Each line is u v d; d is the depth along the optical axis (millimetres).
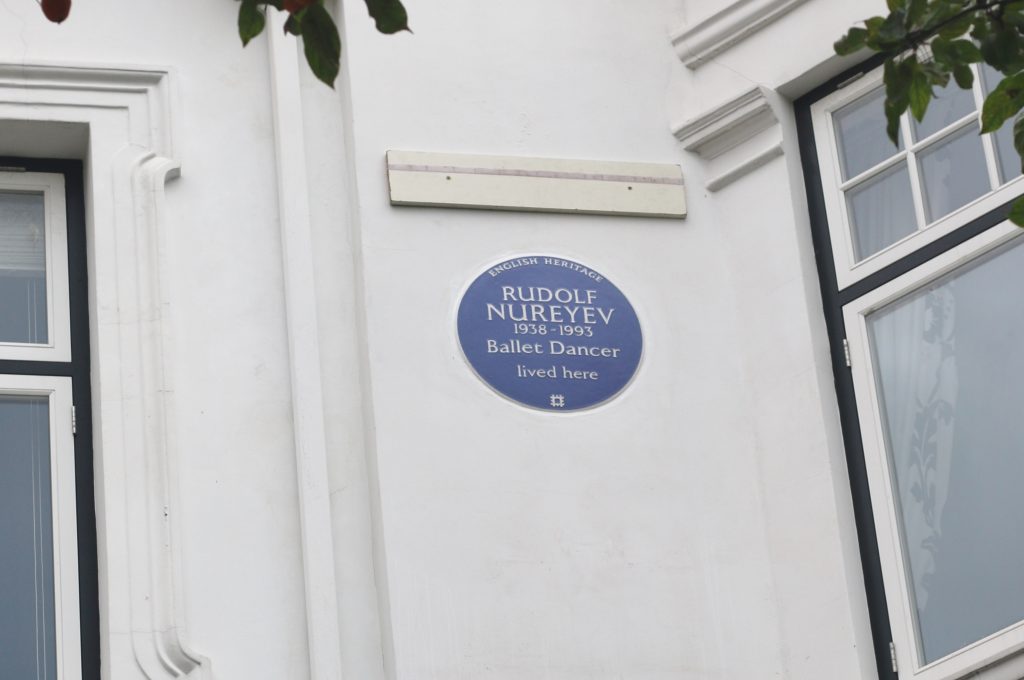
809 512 6066
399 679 5711
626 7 6777
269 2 3654
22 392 6039
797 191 6426
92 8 6422
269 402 6055
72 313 6180
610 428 6184
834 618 5926
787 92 6539
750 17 6598
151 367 5984
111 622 5688
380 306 6141
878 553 5973
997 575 5711
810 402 6160
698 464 6219
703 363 6363
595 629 5918
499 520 5973
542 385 6184
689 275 6480
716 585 6066
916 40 4047
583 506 6062
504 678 5789
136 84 6328
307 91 6465
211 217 6250
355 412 6094
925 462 5961
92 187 6188
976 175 6055
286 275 6176
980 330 5938
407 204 6293
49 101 6242
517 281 6301
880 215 6281
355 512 5969
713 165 6637
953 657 5699
